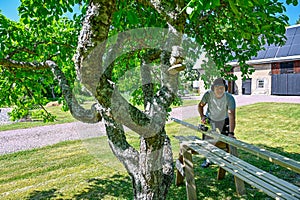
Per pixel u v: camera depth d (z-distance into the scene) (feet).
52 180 13.01
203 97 10.35
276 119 27.35
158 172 4.88
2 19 9.38
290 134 20.58
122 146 5.06
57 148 19.07
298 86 51.03
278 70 54.03
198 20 7.88
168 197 10.52
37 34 10.63
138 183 5.04
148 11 7.02
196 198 9.94
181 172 10.48
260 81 56.90
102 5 3.81
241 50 11.76
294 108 33.86
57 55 10.82
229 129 10.78
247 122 26.53
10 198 11.16
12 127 28.43
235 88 60.29
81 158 16.31
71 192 11.53
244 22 7.45
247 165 8.27
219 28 10.32
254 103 41.73
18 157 17.10
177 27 4.50
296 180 11.50
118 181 12.50
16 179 13.30
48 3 8.25
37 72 10.47
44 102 12.72
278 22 9.02
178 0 4.52
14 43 10.31
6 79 11.28
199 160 14.61
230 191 10.82
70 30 11.32
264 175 7.50
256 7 8.37
